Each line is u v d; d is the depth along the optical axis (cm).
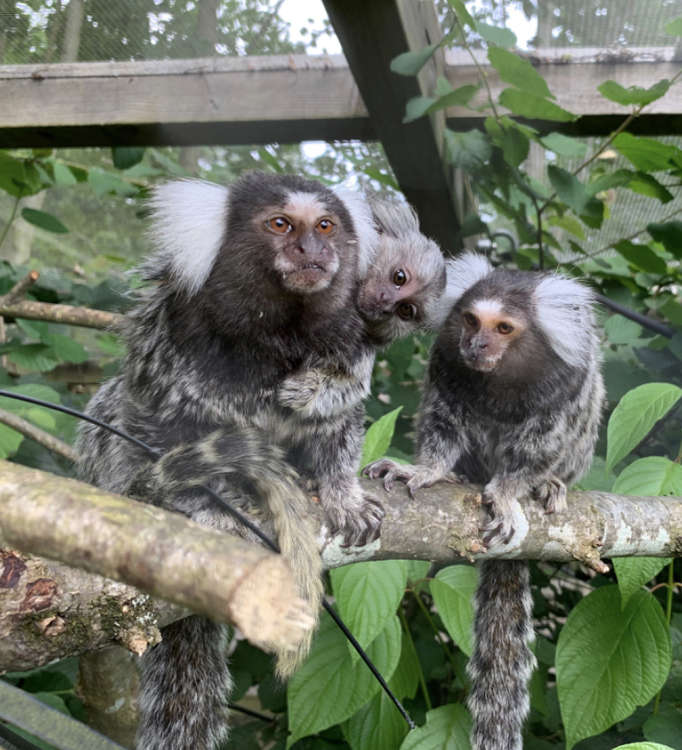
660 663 30
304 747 39
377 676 28
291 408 31
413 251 38
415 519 30
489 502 31
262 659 42
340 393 31
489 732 35
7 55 43
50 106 43
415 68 35
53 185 49
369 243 35
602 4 39
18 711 24
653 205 52
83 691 37
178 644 32
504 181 46
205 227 31
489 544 31
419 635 43
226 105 42
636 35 41
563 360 37
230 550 13
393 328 38
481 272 41
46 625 22
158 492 27
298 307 31
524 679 35
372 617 28
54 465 44
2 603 22
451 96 38
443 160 44
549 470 35
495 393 36
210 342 31
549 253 50
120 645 23
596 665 30
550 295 37
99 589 23
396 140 42
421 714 38
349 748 39
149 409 31
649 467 32
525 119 44
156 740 31
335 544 29
